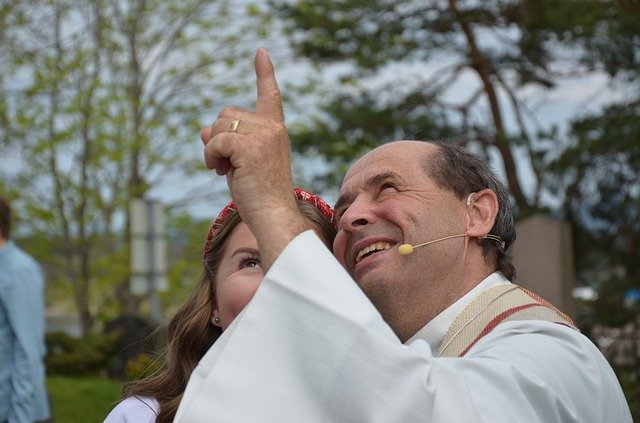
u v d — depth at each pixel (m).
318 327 1.98
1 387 5.45
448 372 1.99
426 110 14.13
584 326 10.90
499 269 2.61
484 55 13.92
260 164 2.09
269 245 2.07
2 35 18.84
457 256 2.52
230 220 2.74
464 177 2.57
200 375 2.07
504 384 2.04
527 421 2.00
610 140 11.22
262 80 2.16
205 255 2.83
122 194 19.92
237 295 2.63
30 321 5.49
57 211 19.77
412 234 2.48
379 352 1.96
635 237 12.22
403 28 13.58
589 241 12.33
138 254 11.44
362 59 13.20
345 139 13.52
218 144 2.10
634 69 11.64
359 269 2.50
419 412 1.92
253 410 1.95
